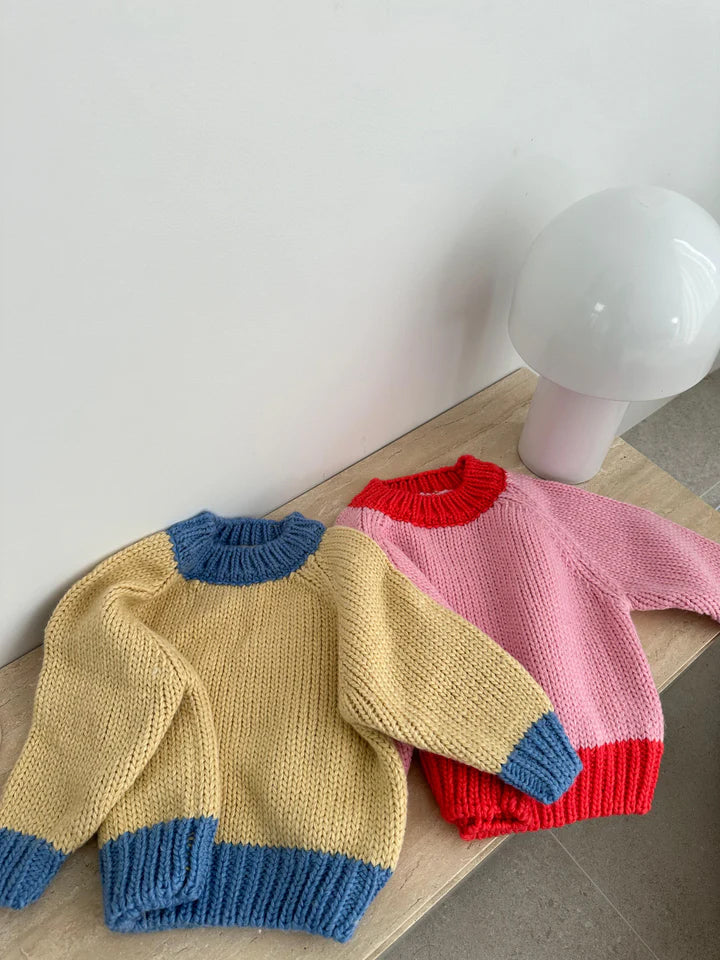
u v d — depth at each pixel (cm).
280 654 65
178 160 44
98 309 47
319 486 81
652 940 93
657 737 64
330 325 64
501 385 93
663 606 70
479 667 60
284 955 54
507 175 67
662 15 66
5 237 41
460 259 70
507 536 71
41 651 67
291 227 54
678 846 100
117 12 37
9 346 45
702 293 59
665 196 61
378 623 61
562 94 64
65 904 55
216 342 56
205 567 69
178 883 52
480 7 52
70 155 40
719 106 84
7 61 35
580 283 60
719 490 142
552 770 58
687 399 155
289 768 58
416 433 87
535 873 98
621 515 75
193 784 56
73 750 59
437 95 55
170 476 64
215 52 41
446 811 59
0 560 57
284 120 47
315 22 44
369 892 54
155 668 58
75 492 57
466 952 92
